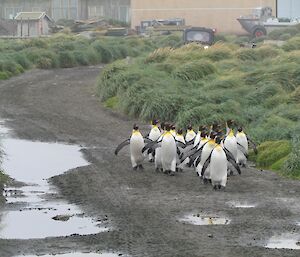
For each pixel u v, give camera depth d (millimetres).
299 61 34562
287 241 12961
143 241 13008
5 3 89562
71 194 16594
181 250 12477
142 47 58875
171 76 31344
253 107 25250
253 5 81312
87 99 33312
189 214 14734
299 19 73688
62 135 24719
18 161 20438
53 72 45906
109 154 21391
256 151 20047
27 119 28016
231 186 17234
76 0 89062
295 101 25812
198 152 18172
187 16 83625
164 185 17406
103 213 14914
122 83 31562
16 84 38688
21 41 56031
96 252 12461
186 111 24891
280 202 15617
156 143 18672
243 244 12789
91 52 53031
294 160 18578
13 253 12453
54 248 12703
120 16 89375
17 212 15055
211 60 37219
